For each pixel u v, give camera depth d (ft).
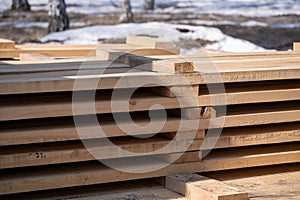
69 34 47.78
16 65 8.97
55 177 7.48
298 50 11.59
